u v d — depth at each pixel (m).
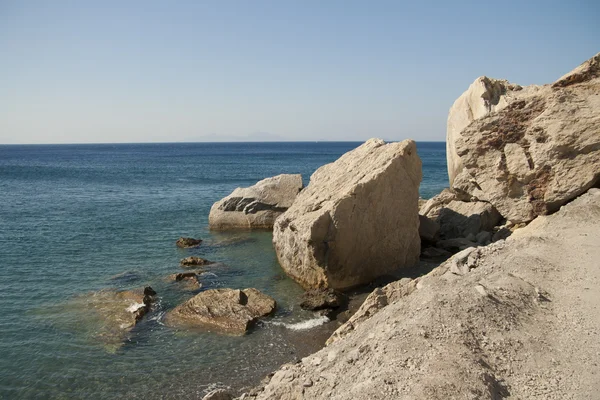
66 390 11.68
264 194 30.59
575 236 13.80
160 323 15.36
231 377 12.20
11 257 23.11
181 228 30.95
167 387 11.78
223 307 15.88
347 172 21.53
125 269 21.36
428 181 57.59
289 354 13.34
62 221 32.50
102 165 97.44
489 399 7.18
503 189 18.27
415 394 7.24
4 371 12.44
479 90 24.00
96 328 14.91
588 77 17.09
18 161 112.31
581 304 10.17
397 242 19.56
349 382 8.40
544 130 17.03
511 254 13.39
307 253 18.39
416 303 10.98
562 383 7.77
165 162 110.50
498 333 9.18
